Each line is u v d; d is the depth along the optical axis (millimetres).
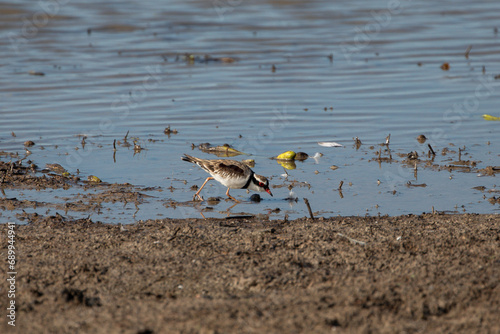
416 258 9820
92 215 12602
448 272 9203
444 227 11359
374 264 9664
